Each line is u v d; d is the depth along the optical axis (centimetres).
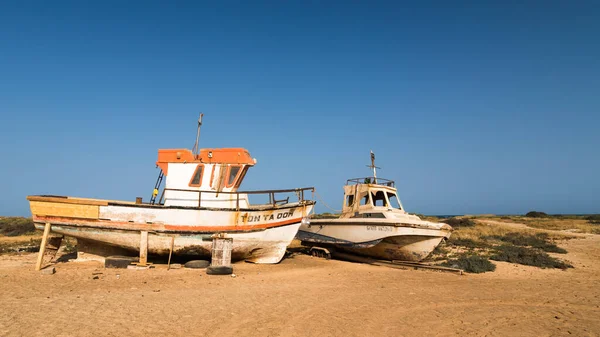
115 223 1384
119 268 1316
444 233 1577
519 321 771
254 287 1045
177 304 815
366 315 785
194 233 1430
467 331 697
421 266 1521
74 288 957
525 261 1633
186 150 1570
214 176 1540
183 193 1507
